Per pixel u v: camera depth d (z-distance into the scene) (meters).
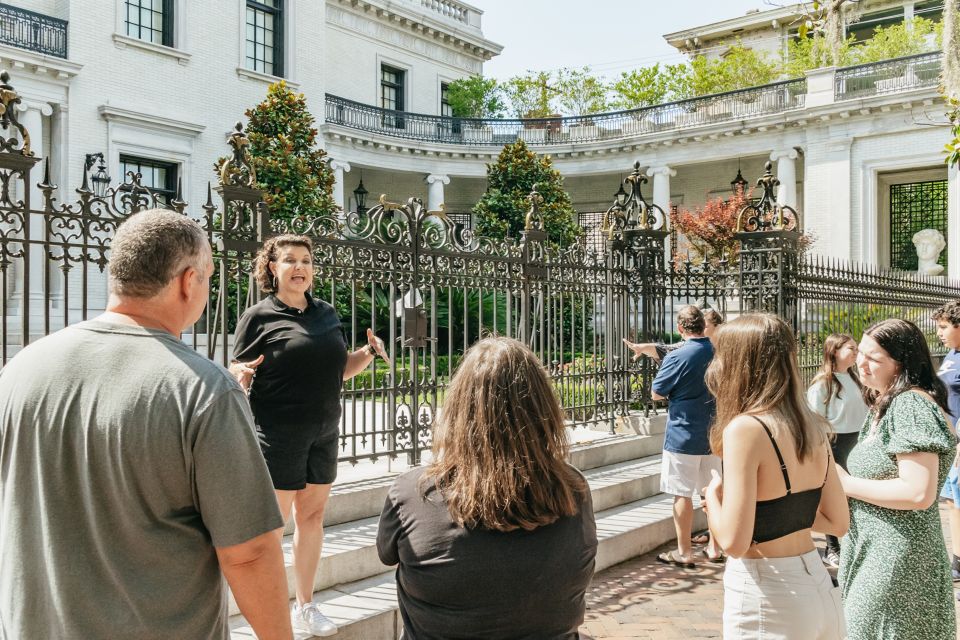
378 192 28.23
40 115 16.30
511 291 6.51
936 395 2.97
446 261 5.88
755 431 2.42
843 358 5.29
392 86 28.03
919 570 2.84
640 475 6.63
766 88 23.86
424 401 5.67
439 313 8.95
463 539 1.66
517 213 22.70
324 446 3.60
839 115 21.84
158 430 1.60
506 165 23.34
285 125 16.81
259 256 3.74
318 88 22.89
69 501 1.63
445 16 29.19
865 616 2.90
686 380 5.39
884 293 10.48
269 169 15.79
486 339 1.90
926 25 25.22
